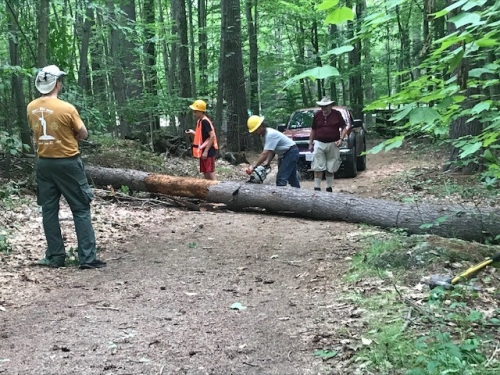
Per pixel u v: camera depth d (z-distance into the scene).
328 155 10.27
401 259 5.35
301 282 5.23
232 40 18.66
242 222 8.26
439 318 3.96
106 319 4.26
